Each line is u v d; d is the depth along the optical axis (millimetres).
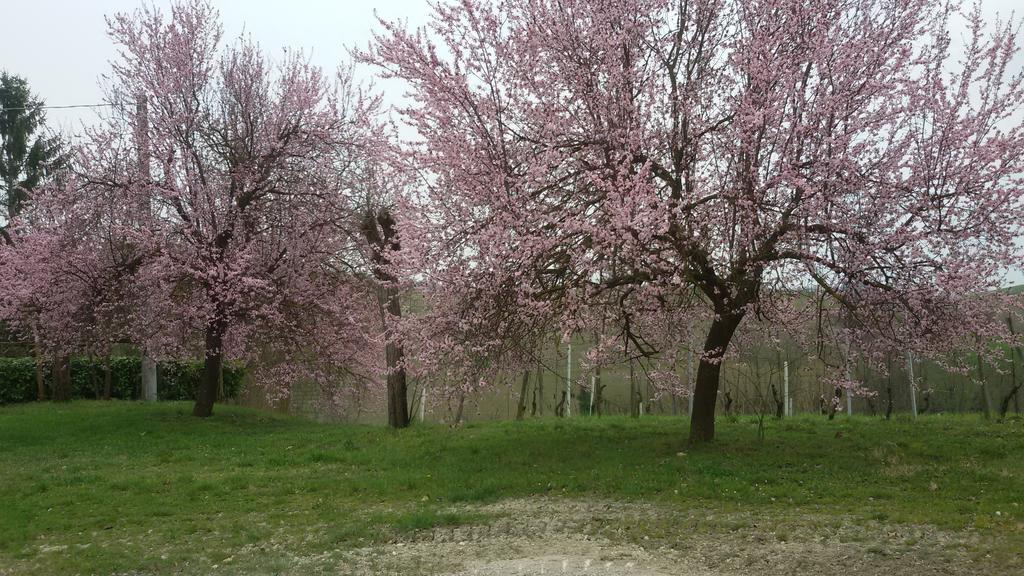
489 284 11133
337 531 8227
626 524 8000
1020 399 17484
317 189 18781
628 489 9586
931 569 6102
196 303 17844
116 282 17703
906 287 10648
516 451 13062
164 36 18172
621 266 11141
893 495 8789
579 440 14102
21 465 13398
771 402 19766
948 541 6828
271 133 18453
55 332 17969
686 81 12195
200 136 18422
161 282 17094
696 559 6734
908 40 11484
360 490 10562
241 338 18031
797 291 12914
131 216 17844
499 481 10453
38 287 17500
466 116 11828
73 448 15117
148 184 17625
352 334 19562
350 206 18750
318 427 18500
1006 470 9922
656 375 12484
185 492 10695
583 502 9195
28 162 30109
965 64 10945
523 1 12094
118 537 8484
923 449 11828
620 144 11375
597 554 6988
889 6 11578
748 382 20047
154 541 8242
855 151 10938
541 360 13656
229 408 21422
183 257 17500
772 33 11383
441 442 14648
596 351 11242
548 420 17781
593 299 11445
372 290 19625
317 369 19938
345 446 14664
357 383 21469
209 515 9438
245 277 16844
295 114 18891
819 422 15766
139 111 18031
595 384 20047
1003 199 10578
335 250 19125
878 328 11297
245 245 17906
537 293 11438
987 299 11477
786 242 11352
